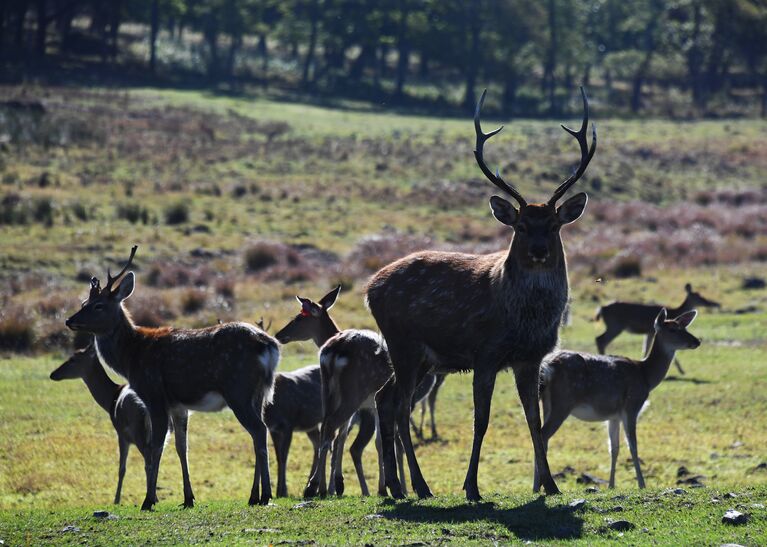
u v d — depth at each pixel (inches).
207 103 5492.1
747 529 642.2
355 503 778.2
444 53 6934.1
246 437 1300.4
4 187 3036.4
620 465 1186.0
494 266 764.0
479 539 629.9
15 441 1240.2
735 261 2674.7
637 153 4658.0
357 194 3454.7
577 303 2214.6
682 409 1417.3
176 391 848.9
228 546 632.4
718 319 2025.1
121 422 992.2
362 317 1962.4
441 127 5472.4
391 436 812.6
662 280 2438.5
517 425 1368.1
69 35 6919.3
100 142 3969.0
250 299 2140.7
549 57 7037.4
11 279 2202.3
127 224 2778.1
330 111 5826.8
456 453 1235.9
